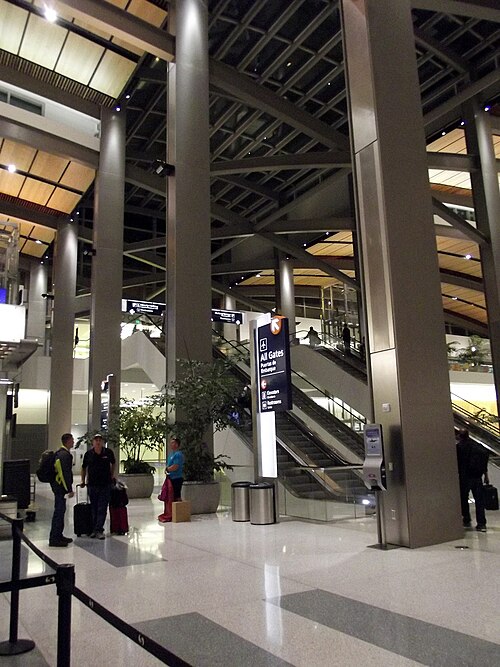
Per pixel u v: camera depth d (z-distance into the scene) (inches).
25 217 970.7
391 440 298.8
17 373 385.4
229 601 192.2
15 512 346.6
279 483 436.5
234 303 1507.1
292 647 149.2
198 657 143.3
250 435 536.1
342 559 257.6
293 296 1304.1
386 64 338.6
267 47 789.9
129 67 723.4
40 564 256.1
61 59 709.3
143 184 889.5
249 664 138.6
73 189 895.1
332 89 884.6
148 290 1493.6
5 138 738.2
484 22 780.6
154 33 596.1
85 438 584.1
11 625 157.2
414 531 284.8
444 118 924.0
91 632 163.8
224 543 303.7
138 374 1042.7
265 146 1042.7
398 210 321.1
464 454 343.3
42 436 1115.3
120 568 246.1
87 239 1123.9
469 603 184.5
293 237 1290.6
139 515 427.8
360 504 404.2
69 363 978.1
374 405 311.7
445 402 314.7
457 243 1227.9
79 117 805.2
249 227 1155.3
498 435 700.0
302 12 722.8
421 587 205.5
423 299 320.2
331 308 1024.2
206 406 442.9
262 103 796.0
